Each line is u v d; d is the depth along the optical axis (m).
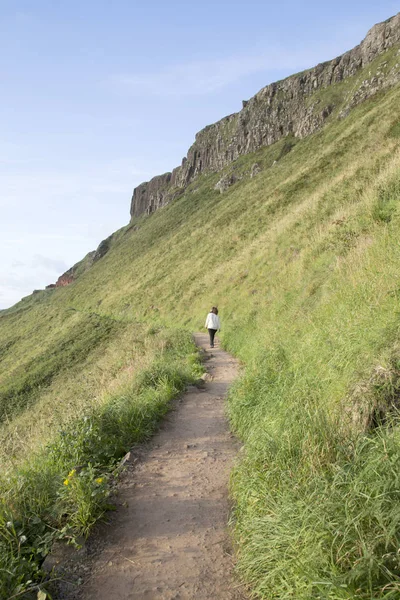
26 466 4.71
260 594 2.65
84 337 41.62
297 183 35.03
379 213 10.60
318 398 4.37
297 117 91.44
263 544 2.85
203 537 3.51
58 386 31.34
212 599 2.77
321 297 9.03
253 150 101.81
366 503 2.34
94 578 3.03
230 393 7.41
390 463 2.54
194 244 48.47
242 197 56.72
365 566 2.14
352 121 49.84
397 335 4.22
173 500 4.18
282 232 22.16
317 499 2.71
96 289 70.94
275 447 3.86
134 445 5.75
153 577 3.02
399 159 12.78
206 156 130.62
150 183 169.25
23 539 3.18
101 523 3.75
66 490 3.85
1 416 29.98
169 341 17.00
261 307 15.03
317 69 91.12
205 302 25.62
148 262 60.75
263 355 7.55
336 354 4.94
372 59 75.25
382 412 3.60
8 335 76.19
